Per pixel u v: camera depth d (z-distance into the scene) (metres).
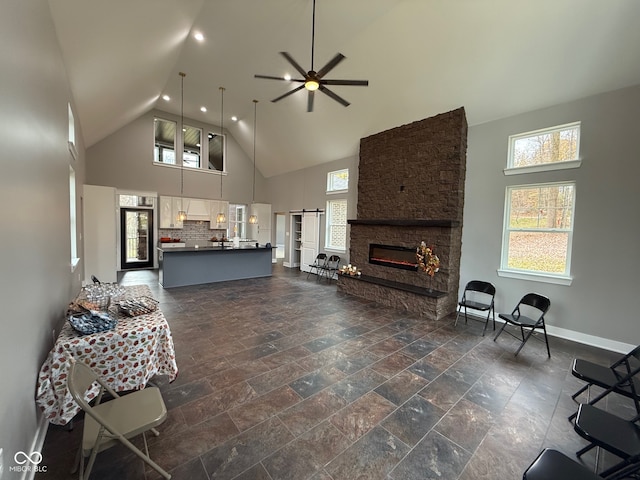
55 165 2.43
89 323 1.92
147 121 7.72
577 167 3.56
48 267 2.09
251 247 7.32
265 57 4.82
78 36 2.74
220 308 4.61
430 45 3.83
